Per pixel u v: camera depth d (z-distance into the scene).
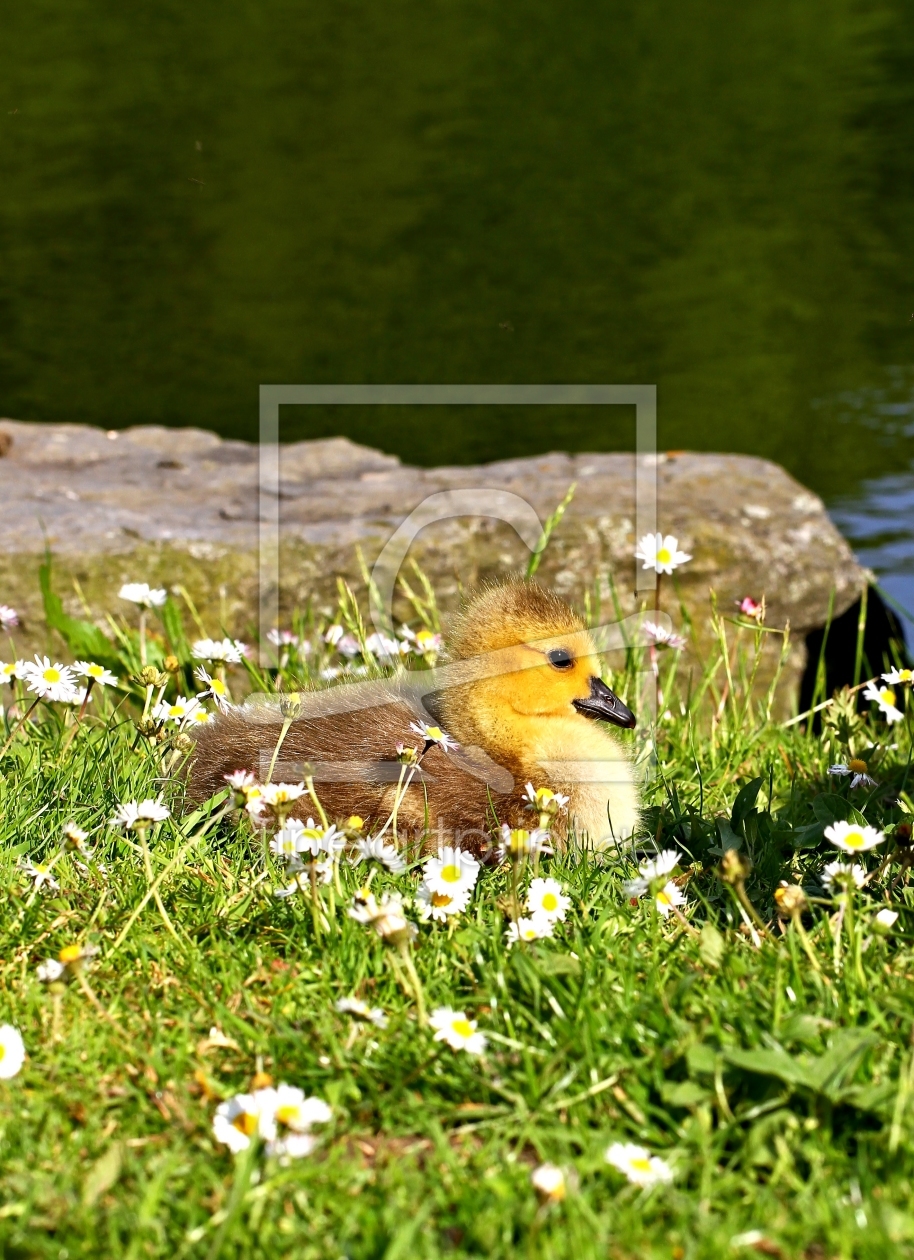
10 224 6.33
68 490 2.62
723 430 4.29
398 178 6.84
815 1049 1.79
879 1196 1.72
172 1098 1.79
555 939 1.88
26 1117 1.77
